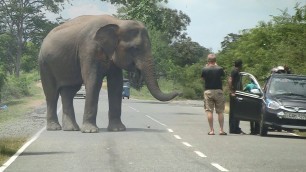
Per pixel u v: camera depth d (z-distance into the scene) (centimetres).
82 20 2255
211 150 1549
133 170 1194
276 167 1254
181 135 1997
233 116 2127
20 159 1365
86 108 2131
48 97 2280
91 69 2139
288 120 1961
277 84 2094
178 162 1314
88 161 1329
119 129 2181
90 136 1955
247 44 4738
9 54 9969
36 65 10462
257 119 2055
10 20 9956
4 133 2162
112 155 1438
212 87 2006
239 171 1190
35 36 10094
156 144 1692
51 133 2088
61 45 2225
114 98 2192
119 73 2203
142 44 2167
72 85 2239
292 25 3969
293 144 1748
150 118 3061
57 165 1266
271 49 4156
